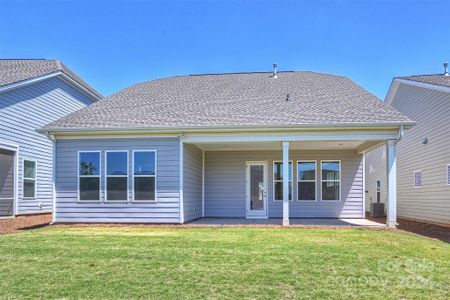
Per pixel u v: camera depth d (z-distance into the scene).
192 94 16.08
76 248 8.20
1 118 14.39
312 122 12.11
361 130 12.18
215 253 7.70
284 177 12.38
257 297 5.22
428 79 15.66
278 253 7.69
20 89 15.52
